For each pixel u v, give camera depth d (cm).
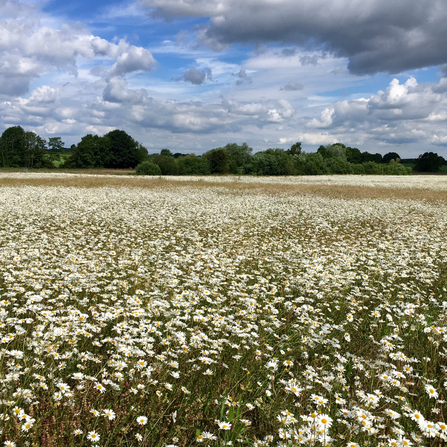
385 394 357
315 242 1170
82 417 285
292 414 308
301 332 477
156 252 883
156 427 292
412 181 5041
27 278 591
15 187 2688
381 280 763
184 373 368
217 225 1383
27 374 317
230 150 9200
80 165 9950
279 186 3550
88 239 1074
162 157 6531
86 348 404
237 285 644
